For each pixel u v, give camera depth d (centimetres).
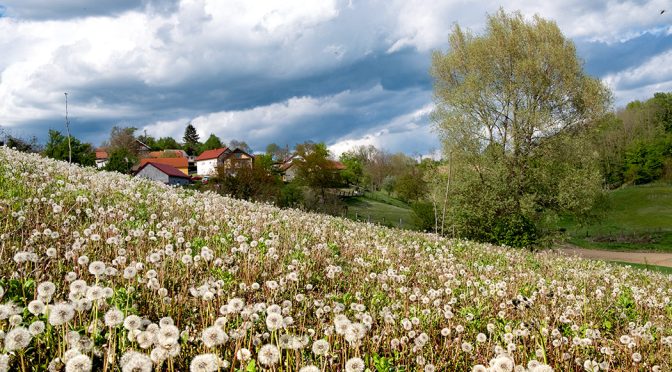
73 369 322
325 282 880
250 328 505
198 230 1125
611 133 9200
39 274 618
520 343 631
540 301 866
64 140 5275
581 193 3500
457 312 756
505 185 3512
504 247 2250
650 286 1412
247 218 1346
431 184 3928
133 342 426
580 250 4625
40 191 1165
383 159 12038
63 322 388
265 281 754
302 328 573
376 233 1723
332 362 495
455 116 3694
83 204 1159
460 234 3600
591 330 643
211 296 545
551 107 3741
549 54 3647
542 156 3625
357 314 595
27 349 397
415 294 745
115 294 559
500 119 3772
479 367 424
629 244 5153
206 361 340
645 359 639
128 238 845
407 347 561
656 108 10344
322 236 1335
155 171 7312
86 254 766
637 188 8856
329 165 7056
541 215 3616
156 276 685
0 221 882
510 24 3781
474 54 3853
